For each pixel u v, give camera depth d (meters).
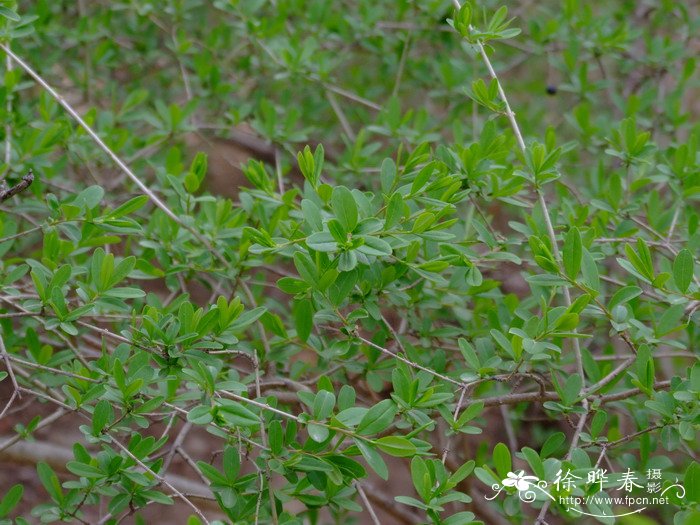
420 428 1.65
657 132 3.49
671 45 3.65
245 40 3.85
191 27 4.12
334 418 1.55
